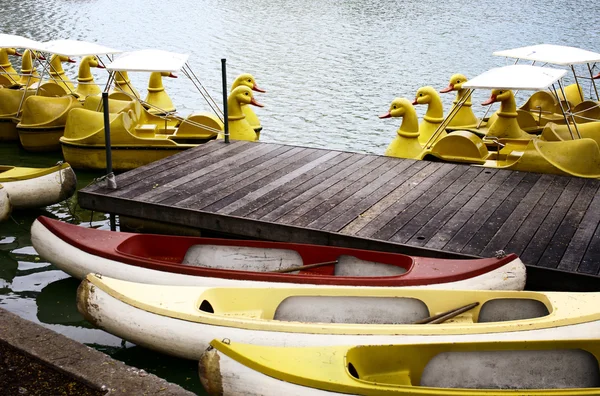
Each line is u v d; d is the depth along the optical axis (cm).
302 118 1623
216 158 1096
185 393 506
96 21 2988
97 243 786
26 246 966
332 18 2964
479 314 650
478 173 1009
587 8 3066
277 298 659
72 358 545
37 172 1028
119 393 504
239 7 3312
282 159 1088
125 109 1273
